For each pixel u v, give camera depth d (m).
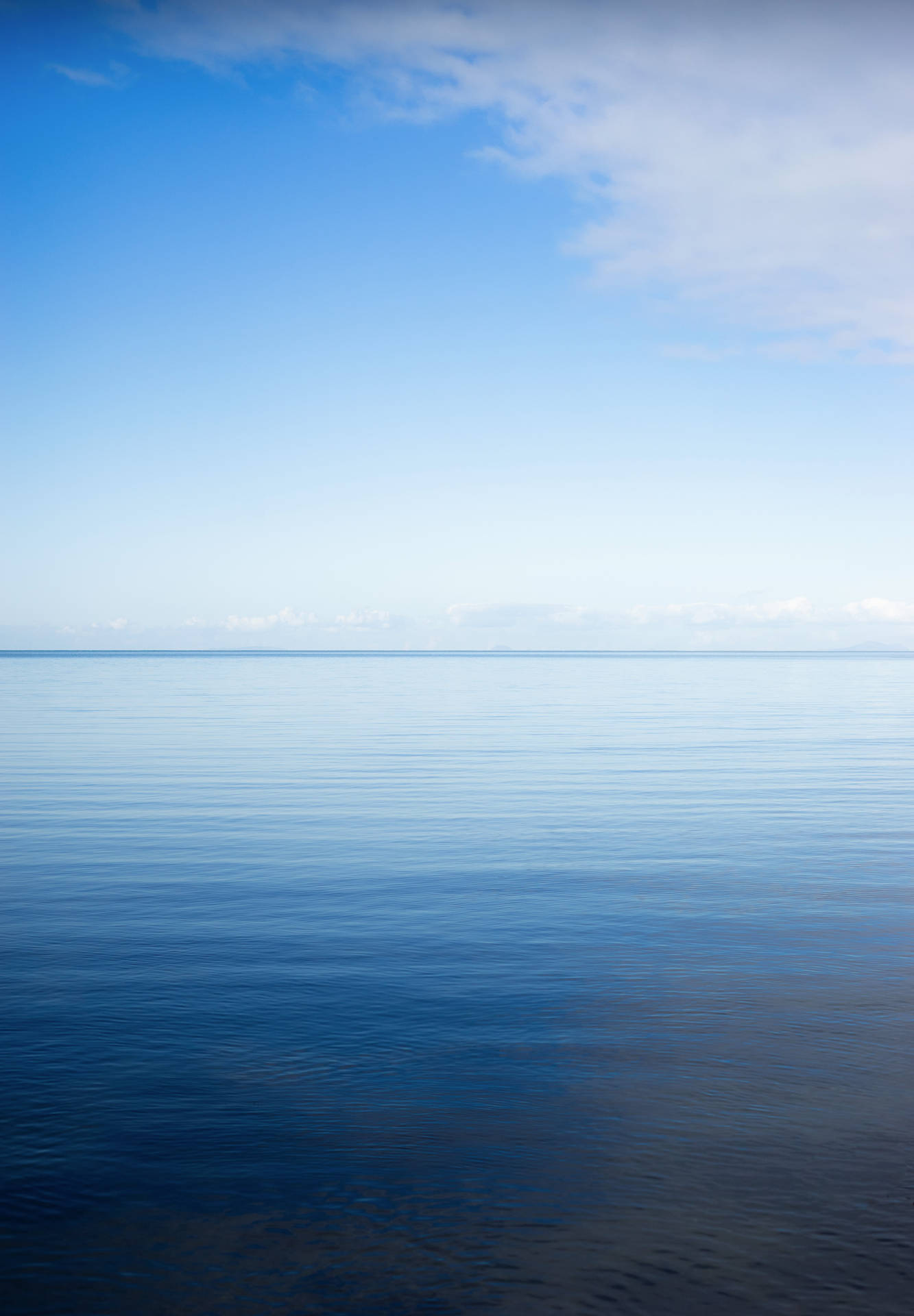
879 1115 5.61
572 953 8.87
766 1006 7.48
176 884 11.69
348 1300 4.00
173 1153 5.14
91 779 21.73
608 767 24.58
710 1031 6.93
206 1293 4.05
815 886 11.66
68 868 12.55
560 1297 4.02
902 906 10.70
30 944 9.12
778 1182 4.88
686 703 56.56
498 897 11.05
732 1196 4.75
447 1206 4.66
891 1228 4.50
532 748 29.67
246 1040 6.72
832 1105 5.74
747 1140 5.30
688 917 10.20
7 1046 6.59
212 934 9.46
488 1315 3.91
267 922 9.95
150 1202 4.69
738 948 9.06
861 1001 7.58
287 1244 4.36
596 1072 6.20
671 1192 4.78
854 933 9.61
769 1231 4.46
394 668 156.00
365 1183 4.86
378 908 10.54
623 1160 5.09
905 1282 4.13
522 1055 6.47
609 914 10.34
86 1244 4.37
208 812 17.34
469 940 9.30
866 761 26.09
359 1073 6.16
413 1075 6.13
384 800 18.92
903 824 16.25
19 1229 4.48
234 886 11.56
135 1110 5.64
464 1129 5.42
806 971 8.38
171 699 58.62
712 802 18.72
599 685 82.50
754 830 15.62
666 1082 6.04
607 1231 4.46
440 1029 6.93
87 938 9.31
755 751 28.83
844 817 16.97
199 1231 4.46
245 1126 5.45
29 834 15.07
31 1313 3.92
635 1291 4.05
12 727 37.22
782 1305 3.99
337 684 84.38
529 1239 4.40
